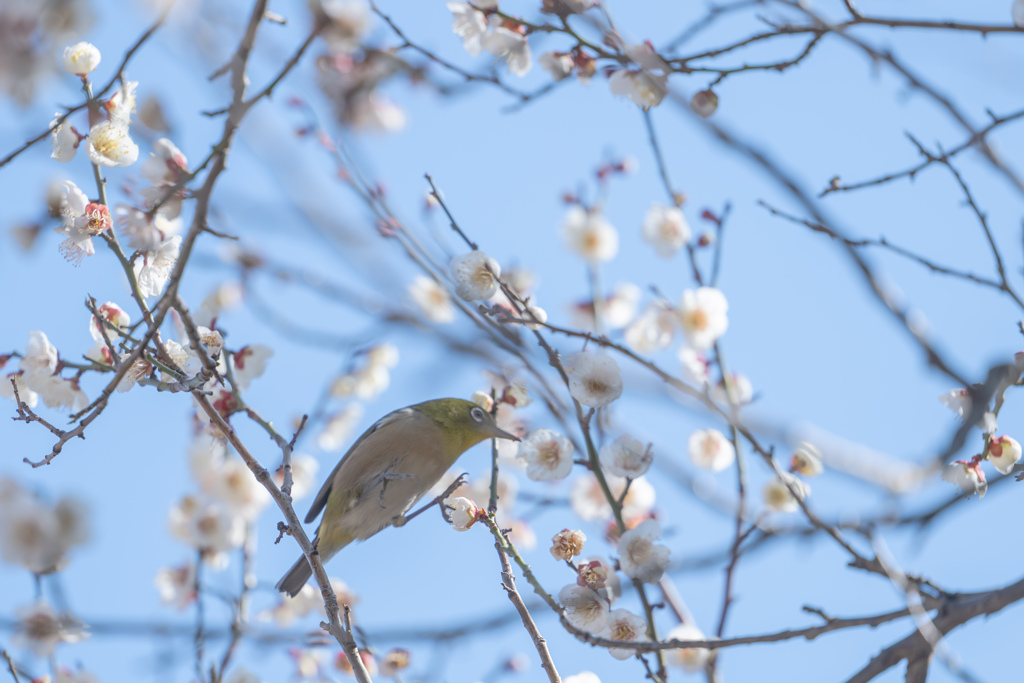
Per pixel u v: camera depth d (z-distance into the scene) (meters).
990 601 5.70
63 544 6.06
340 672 10.34
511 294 7.53
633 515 9.80
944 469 6.66
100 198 6.89
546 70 7.99
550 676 6.49
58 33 4.15
